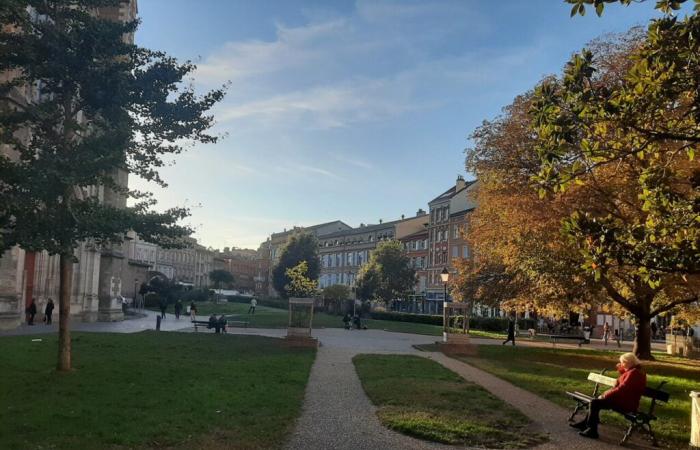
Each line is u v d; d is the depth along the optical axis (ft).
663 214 29.99
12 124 41.52
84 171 39.42
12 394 33.73
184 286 286.66
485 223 86.48
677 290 68.69
